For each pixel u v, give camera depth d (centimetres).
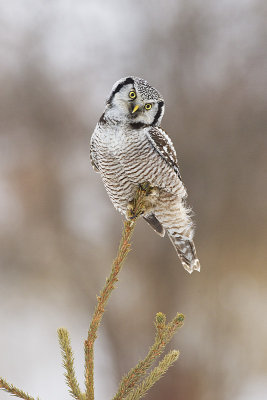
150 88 605
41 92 2300
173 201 642
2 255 1977
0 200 2095
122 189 624
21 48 2353
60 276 1972
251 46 2239
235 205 1891
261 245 1841
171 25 2223
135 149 590
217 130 2041
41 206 2058
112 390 1555
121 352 1705
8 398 1181
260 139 2038
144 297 1778
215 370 1554
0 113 2262
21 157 2178
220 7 2239
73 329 1833
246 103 2123
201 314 1691
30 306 1931
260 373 1552
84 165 2202
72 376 352
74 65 2367
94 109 2312
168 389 1516
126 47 2334
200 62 2202
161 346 348
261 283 1788
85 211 2083
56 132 2256
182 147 1981
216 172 1944
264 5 2225
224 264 1811
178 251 700
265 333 1616
